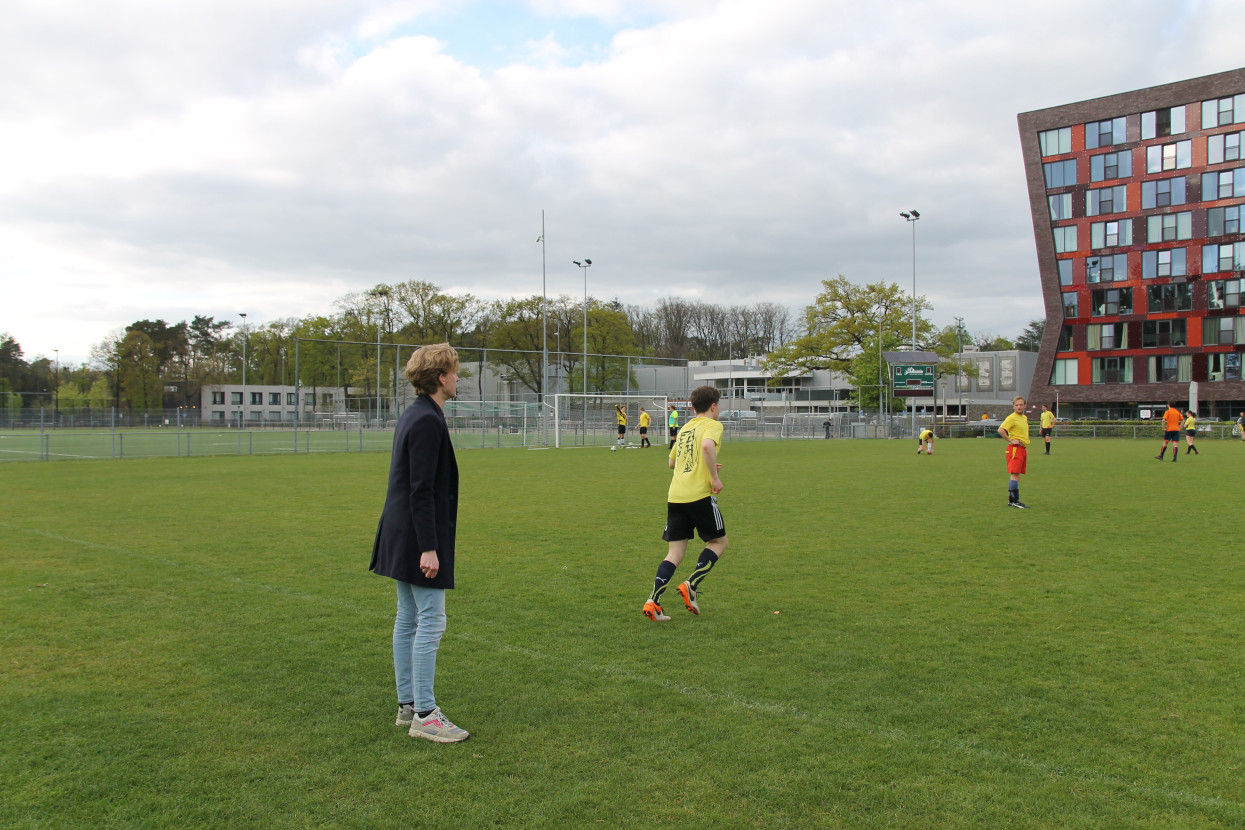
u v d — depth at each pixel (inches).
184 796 133.6
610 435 1649.9
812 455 1135.0
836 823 124.0
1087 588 282.2
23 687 183.9
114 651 210.8
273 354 3139.8
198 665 199.6
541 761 145.9
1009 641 218.2
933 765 143.3
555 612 251.0
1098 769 141.8
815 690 180.9
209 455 1142.3
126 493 602.9
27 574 306.2
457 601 265.0
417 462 156.6
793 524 436.1
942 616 244.8
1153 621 238.4
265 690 182.7
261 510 498.6
